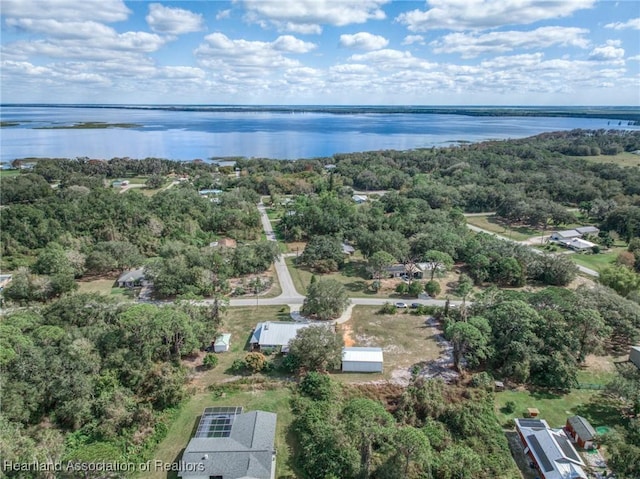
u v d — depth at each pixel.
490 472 35.75
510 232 108.12
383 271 78.38
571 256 91.19
